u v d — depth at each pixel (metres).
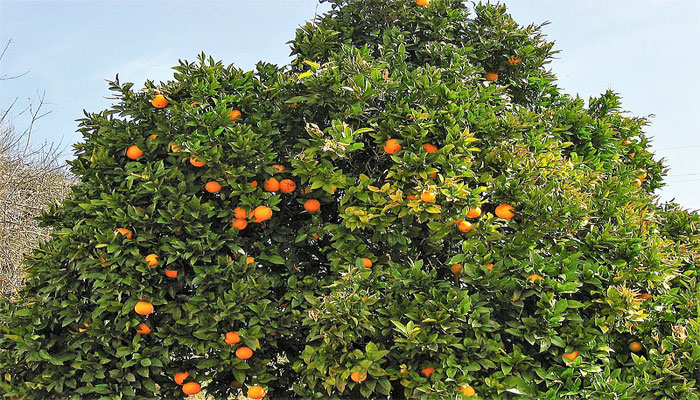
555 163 3.51
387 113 3.33
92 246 3.43
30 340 3.37
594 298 3.24
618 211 3.67
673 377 3.20
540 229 3.23
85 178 3.74
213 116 3.47
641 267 3.37
